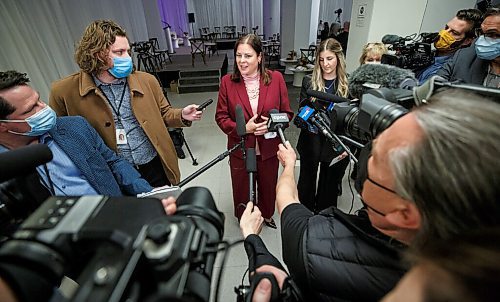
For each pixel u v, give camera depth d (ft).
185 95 20.57
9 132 3.04
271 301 1.80
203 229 1.40
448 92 1.23
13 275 1.07
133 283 1.02
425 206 0.97
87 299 0.92
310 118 3.90
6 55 7.29
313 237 1.82
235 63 5.27
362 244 1.59
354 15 11.10
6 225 1.49
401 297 0.97
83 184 3.51
